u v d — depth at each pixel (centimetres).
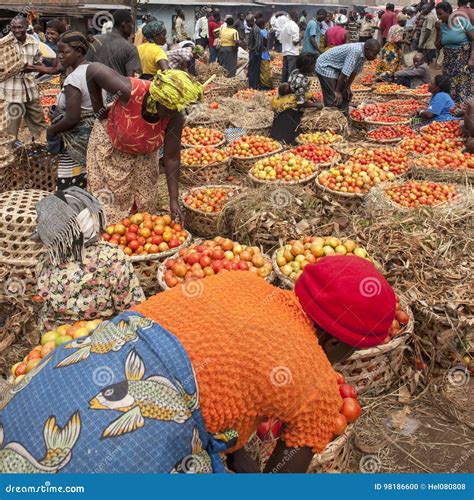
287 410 181
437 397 395
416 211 514
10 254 441
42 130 786
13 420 180
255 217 532
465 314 407
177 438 175
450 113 934
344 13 2222
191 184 748
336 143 825
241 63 1730
